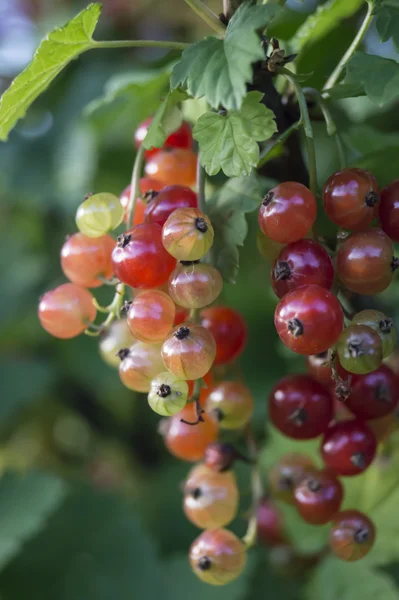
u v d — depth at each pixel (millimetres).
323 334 231
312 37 277
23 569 396
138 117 320
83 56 437
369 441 251
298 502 257
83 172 414
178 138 266
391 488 312
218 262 251
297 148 260
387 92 241
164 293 244
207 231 237
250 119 240
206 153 243
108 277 256
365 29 250
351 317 245
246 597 372
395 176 271
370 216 239
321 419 252
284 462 269
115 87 309
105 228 251
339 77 255
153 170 260
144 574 392
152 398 241
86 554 403
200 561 254
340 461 251
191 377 238
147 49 426
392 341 242
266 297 402
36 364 489
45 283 498
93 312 258
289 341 232
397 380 251
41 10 468
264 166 263
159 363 246
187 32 426
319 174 350
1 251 516
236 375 271
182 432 261
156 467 518
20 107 260
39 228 510
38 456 559
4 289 500
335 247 251
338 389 239
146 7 419
